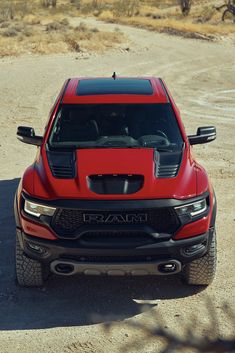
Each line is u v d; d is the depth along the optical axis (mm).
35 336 4984
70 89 6844
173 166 5539
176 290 5730
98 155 5688
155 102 6457
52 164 5617
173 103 6527
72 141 6047
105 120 6250
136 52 28453
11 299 5582
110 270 5125
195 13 51656
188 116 14547
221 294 5641
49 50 26953
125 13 50375
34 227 5160
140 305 5473
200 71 22875
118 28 36500
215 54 28625
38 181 5410
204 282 5688
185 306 5438
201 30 37531
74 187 5199
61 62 24312
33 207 5207
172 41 33562
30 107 15227
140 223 5047
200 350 4730
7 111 14703
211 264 5473
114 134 6117
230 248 6688
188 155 5816
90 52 27453
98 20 46531
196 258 5254
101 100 6465
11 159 10531
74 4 61531
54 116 6316
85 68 22922
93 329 5082
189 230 5109
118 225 5016
